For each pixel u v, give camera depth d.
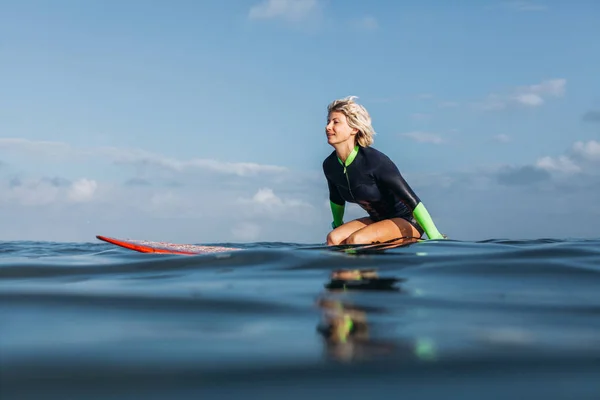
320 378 1.12
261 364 1.21
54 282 2.61
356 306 1.90
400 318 1.70
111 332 1.50
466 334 1.50
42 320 1.67
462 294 2.16
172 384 1.09
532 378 1.13
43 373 1.16
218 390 1.06
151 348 1.34
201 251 4.72
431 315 1.76
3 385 1.09
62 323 1.62
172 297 2.06
